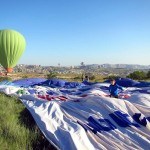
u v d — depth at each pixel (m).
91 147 8.77
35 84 26.17
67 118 11.34
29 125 11.06
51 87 24.48
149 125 10.57
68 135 9.17
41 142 9.41
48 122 10.54
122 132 10.08
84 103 12.76
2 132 9.90
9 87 19.97
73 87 24.45
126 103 11.99
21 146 8.90
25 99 16.39
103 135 9.69
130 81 24.56
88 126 10.37
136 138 9.62
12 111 13.42
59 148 8.74
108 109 11.68
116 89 15.90
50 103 12.86
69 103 13.05
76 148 8.44
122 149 8.87
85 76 38.84
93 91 17.66
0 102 15.09
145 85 23.66
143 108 12.01
